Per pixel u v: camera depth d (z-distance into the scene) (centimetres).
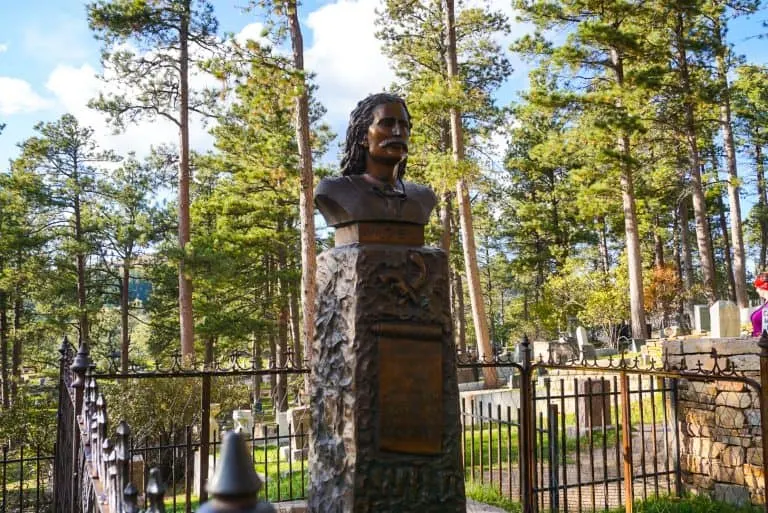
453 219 3488
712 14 2383
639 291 2280
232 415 1505
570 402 1306
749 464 709
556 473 668
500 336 4731
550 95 2069
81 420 463
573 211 3488
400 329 354
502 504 692
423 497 348
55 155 2755
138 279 3008
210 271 1980
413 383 354
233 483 110
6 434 1399
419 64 2564
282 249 2875
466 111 1998
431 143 2286
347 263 358
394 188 374
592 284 2947
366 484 339
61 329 2659
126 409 1255
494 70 2608
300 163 1762
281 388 2658
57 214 2777
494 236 4219
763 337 471
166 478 1202
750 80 2780
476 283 2009
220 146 2311
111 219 2811
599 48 2177
